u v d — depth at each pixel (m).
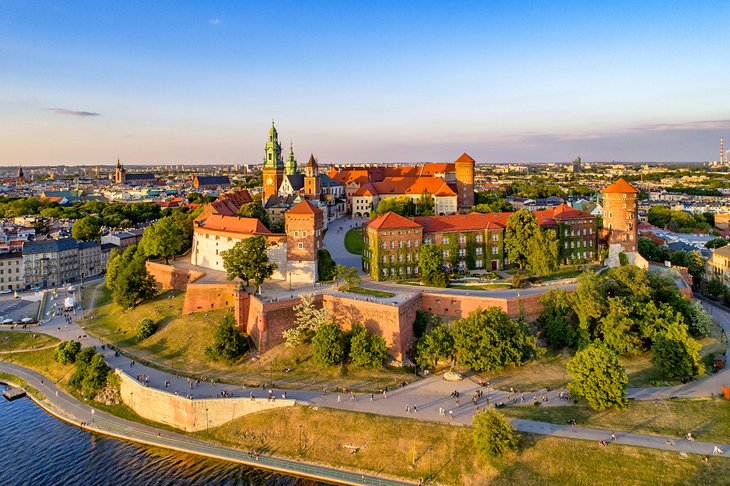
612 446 89.56
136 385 113.69
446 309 130.88
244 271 135.00
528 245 152.75
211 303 144.00
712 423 95.50
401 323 120.75
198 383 114.38
